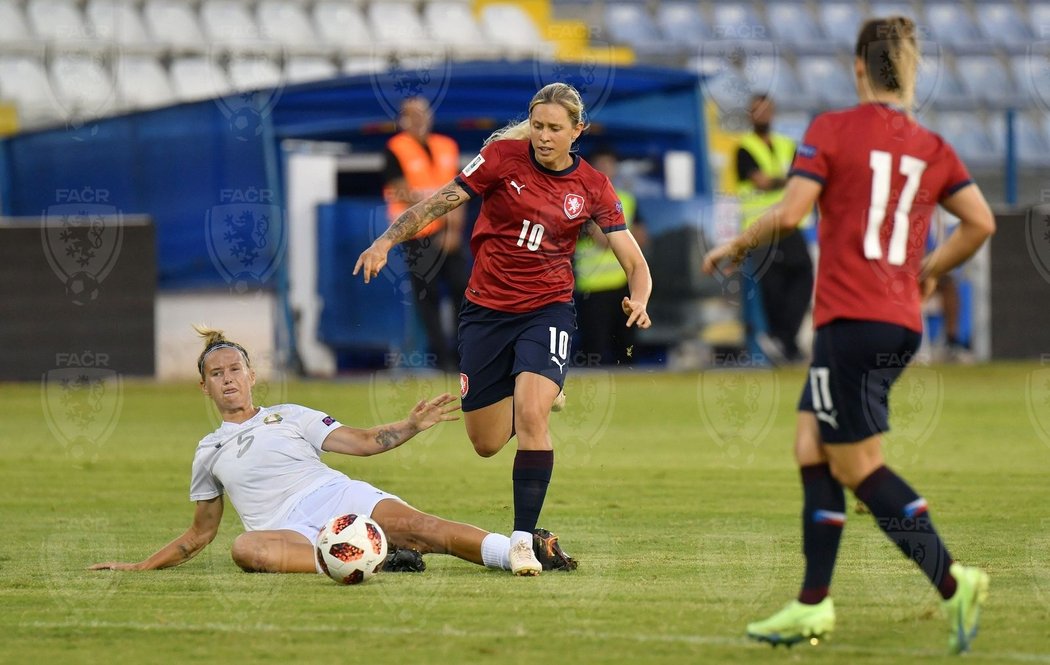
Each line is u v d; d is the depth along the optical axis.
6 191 57.31
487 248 19.95
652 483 29.86
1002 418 42.44
